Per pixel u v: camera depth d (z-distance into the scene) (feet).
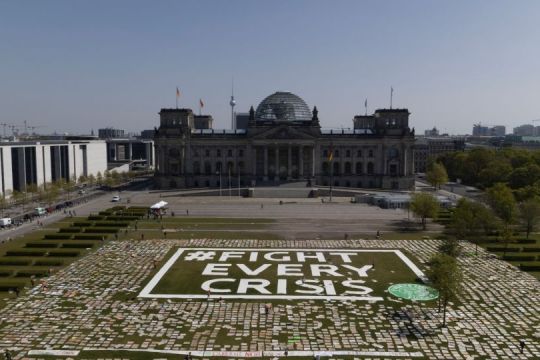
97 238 401.08
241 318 237.25
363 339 214.69
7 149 632.38
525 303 258.16
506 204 409.08
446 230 445.37
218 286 283.79
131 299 262.26
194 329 224.12
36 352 199.52
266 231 437.58
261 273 309.22
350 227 459.32
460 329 225.35
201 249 369.09
